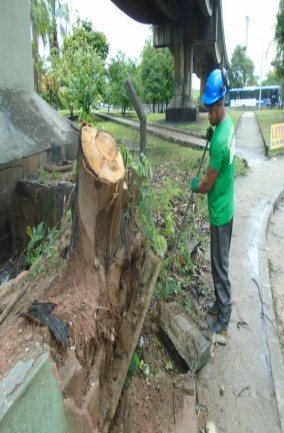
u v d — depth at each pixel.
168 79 26.31
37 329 1.39
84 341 1.54
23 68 5.87
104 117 22.64
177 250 3.48
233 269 4.05
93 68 10.49
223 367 2.59
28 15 6.00
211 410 2.24
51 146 5.31
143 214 2.46
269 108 37.56
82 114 5.96
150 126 17.27
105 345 1.80
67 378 1.35
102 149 1.67
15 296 1.80
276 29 19.17
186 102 20.17
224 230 2.65
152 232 2.53
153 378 2.28
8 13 5.31
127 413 1.99
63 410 1.31
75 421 1.41
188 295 3.16
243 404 2.30
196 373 2.51
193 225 4.44
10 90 5.38
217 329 2.88
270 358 2.69
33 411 1.12
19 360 1.21
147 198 2.59
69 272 1.79
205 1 15.98
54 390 1.24
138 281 2.20
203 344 2.55
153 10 19.16
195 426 2.05
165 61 25.91
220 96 2.38
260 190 7.26
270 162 10.09
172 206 4.54
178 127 16.64
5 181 4.28
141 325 2.15
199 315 3.00
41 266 2.01
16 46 5.59
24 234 4.28
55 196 3.96
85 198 1.67
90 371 1.60
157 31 20.36
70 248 1.83
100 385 1.77
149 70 26.22
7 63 5.34
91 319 1.62
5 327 1.43
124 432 1.90
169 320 2.61
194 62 34.19
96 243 1.79
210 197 2.63
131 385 2.15
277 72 20.66
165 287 2.92
